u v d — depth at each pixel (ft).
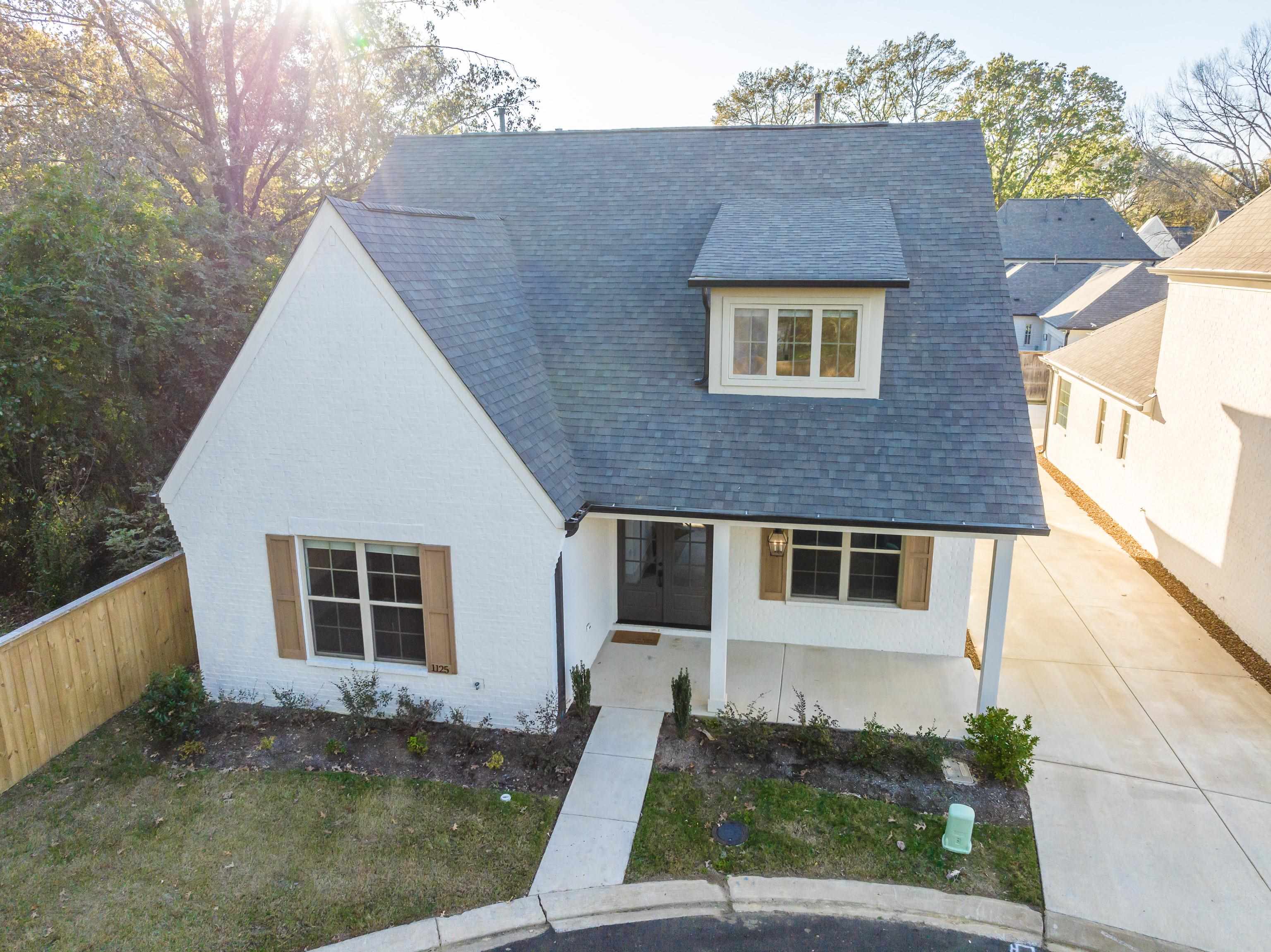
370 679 33.32
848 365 34.04
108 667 33.60
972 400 33.35
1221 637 40.01
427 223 36.24
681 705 31.53
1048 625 41.88
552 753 30.68
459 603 31.89
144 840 26.71
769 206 41.06
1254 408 39.09
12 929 23.11
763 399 34.96
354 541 32.40
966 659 37.86
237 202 67.87
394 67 78.54
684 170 45.73
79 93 63.87
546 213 44.83
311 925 23.36
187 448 32.24
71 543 41.37
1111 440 59.31
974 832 26.76
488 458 29.94
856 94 175.52
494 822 27.50
